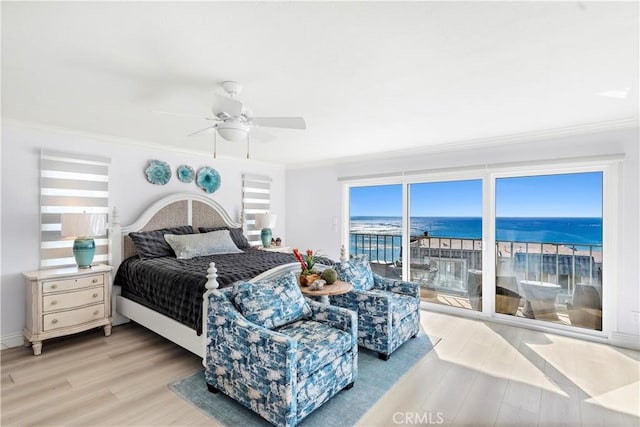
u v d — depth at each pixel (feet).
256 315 7.44
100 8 4.56
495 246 13.05
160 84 7.29
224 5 4.50
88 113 9.47
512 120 10.08
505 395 7.66
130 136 12.26
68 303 10.27
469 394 7.70
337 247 17.47
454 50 5.81
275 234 19.27
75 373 8.59
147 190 13.74
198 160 15.55
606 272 10.80
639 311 10.19
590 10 4.63
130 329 11.82
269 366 6.39
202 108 8.95
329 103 8.54
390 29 5.14
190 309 8.71
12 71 6.62
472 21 4.92
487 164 12.86
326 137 12.27
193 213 15.08
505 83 7.25
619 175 10.44
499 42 5.53
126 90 7.64
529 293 12.42
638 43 5.52
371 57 6.07
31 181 10.68
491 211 12.98
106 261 12.45
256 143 13.39
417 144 13.38
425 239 14.82
